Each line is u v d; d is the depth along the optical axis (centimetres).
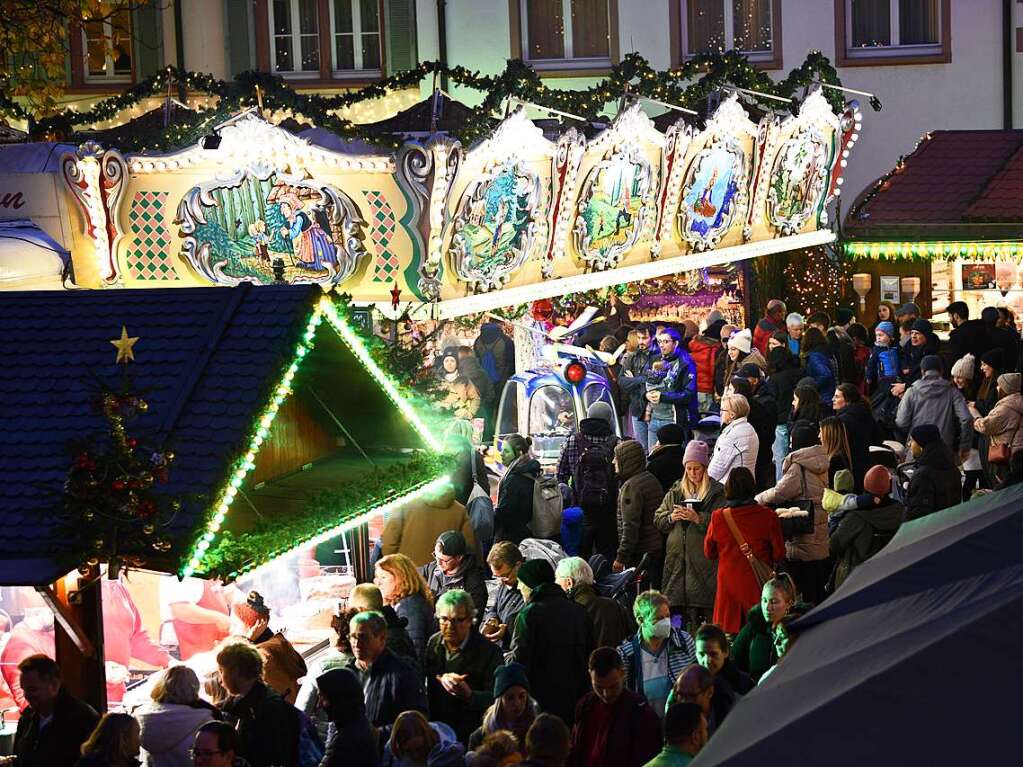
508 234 1800
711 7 2856
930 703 402
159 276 1738
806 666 496
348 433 1100
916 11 2855
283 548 910
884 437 1980
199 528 862
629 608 1320
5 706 948
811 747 397
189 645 1012
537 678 1013
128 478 855
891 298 2638
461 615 990
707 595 1268
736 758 402
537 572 1028
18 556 862
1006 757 378
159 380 928
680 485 1298
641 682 1001
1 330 983
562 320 2342
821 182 2553
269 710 865
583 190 1922
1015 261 2566
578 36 2847
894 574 562
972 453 1761
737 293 2458
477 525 1431
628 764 848
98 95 2775
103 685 903
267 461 1037
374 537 1469
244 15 2798
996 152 2712
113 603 979
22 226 1683
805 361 1967
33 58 2162
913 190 2659
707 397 2116
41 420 923
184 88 1962
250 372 923
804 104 2391
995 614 435
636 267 2092
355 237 1692
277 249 1712
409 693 918
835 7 2842
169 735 859
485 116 1708
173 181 1705
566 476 1541
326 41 2808
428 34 2814
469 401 1848
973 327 2098
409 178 1647
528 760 738
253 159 1681
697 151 2138
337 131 1675
